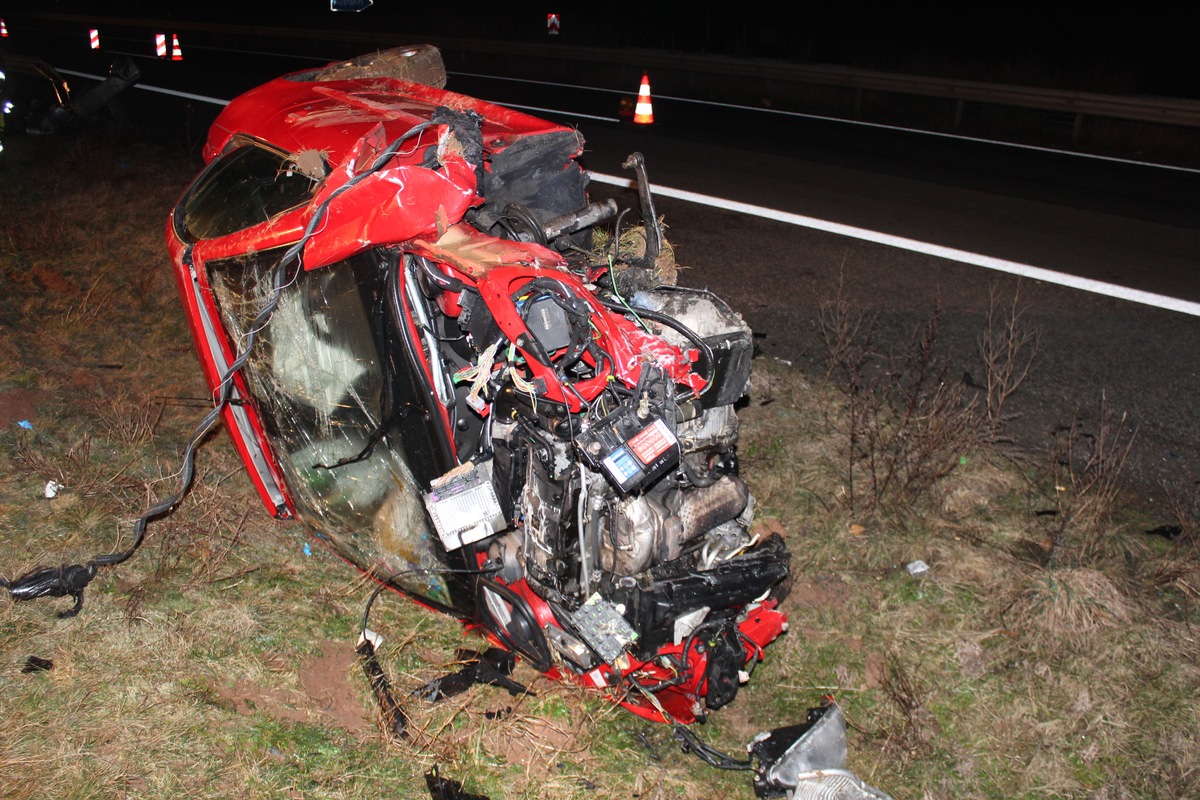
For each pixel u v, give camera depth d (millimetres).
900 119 13828
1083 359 6230
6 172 8805
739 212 8977
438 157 3383
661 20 21766
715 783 3371
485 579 3408
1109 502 4625
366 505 3680
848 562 4383
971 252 8016
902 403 5629
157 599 3836
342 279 3270
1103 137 12383
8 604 3697
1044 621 3971
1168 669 3789
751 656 3461
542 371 3010
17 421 4871
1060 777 3430
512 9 23703
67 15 27172
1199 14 19375
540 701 3570
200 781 3107
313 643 3748
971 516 4641
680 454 3010
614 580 3227
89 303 6184
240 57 20234
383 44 19859
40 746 3145
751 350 3383
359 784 3176
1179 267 7711
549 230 3773
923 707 3691
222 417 4340
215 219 4168
